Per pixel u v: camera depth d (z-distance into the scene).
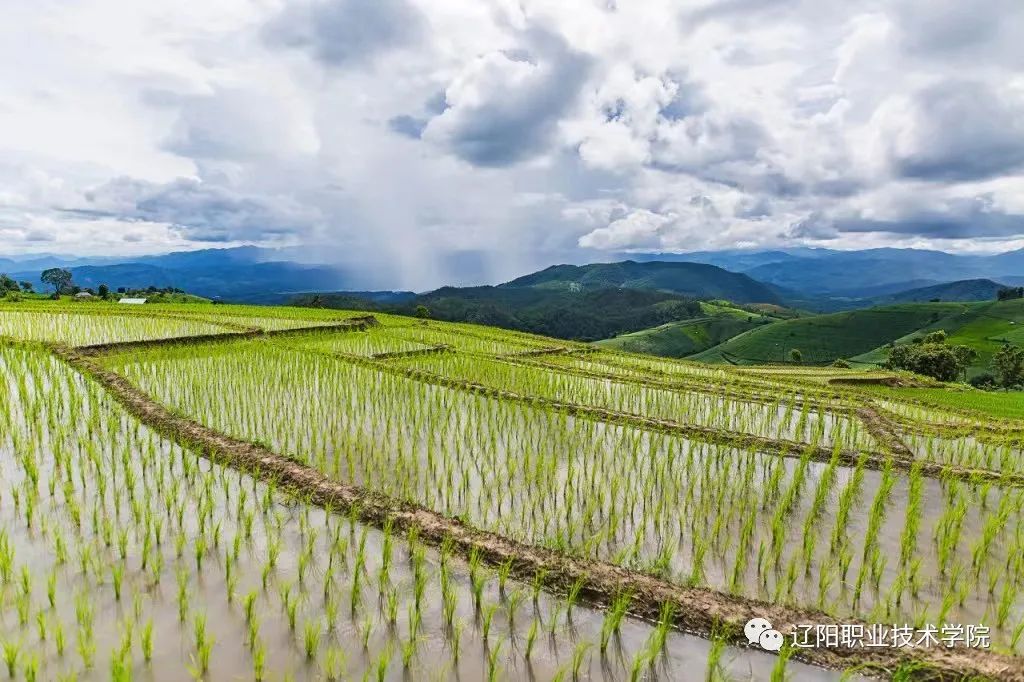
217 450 11.00
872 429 15.67
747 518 9.26
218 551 7.62
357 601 6.66
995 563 8.03
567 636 6.32
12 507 8.51
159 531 7.84
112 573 7.02
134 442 11.50
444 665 5.82
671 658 6.02
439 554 7.81
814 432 15.29
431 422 13.15
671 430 14.16
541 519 9.02
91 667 5.54
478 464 11.30
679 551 8.14
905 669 5.80
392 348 26.81
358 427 13.29
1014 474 11.83
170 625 6.20
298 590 6.91
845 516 8.88
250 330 28.27
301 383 16.92
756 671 5.88
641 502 9.79
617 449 12.58
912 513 8.89
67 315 31.98
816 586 7.35
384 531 8.16
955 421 18.14
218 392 15.42
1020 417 20.19
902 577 7.19
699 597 6.81
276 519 8.58
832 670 5.92
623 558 7.91
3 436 11.23
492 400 16.48
